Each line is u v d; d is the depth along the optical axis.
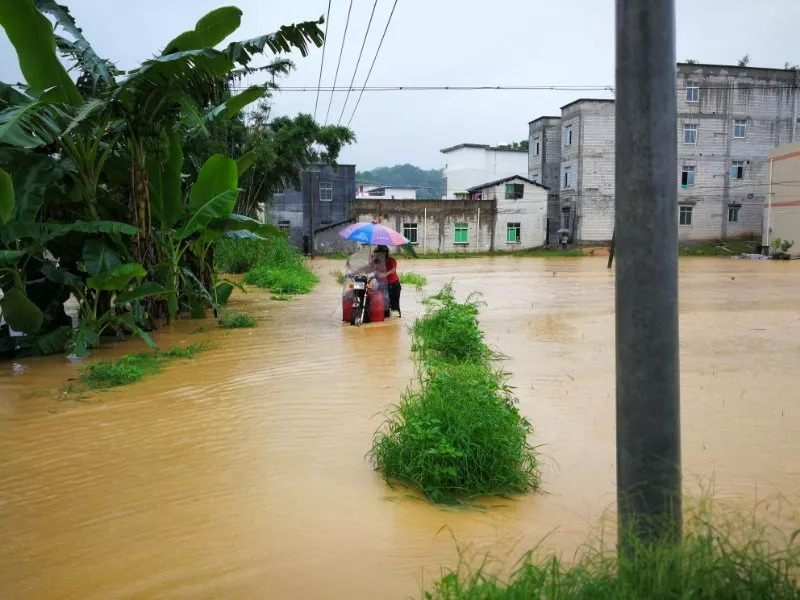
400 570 3.61
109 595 3.35
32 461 5.33
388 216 49.59
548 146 55.06
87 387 7.73
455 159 64.75
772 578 2.82
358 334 11.58
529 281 24.88
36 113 9.42
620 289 2.92
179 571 3.59
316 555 3.78
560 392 7.73
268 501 4.55
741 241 50.34
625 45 2.82
